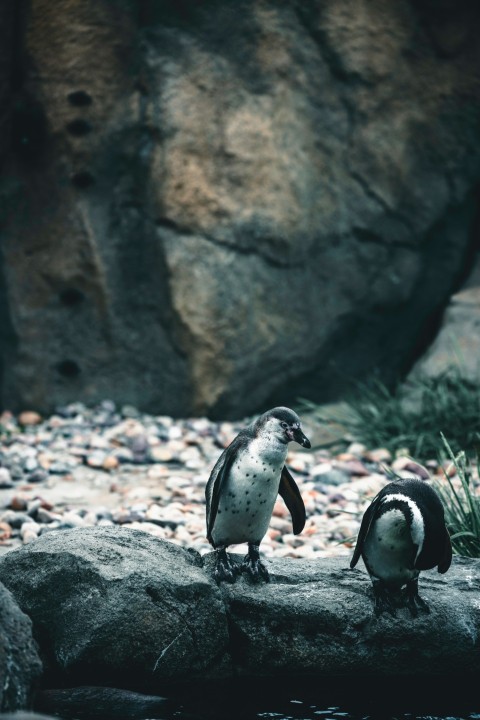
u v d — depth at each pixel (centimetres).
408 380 1723
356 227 1783
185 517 1245
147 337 1728
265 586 894
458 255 1856
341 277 1783
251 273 1712
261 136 1709
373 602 885
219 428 1678
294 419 849
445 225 1842
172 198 1691
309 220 1747
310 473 1459
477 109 1808
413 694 859
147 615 830
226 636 866
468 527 1092
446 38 1784
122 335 1727
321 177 1761
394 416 1620
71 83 1680
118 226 1720
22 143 1686
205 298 1688
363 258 1792
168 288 1700
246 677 878
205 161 1700
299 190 1734
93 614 823
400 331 1853
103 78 1688
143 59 1691
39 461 1477
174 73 1692
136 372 1733
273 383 1755
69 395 1734
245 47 1716
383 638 880
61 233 1706
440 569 839
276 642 875
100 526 928
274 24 1712
